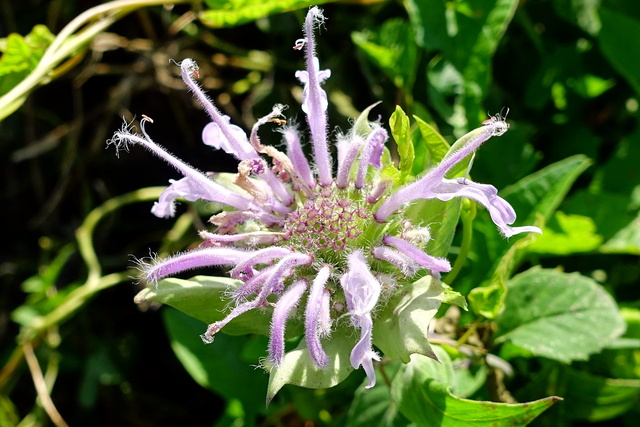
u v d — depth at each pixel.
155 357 0.27
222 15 0.23
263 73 0.27
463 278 0.21
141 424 0.27
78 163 0.27
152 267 0.17
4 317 0.27
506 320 0.21
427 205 0.18
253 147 0.18
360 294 0.17
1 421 0.25
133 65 0.27
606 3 0.25
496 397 0.21
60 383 0.27
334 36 0.26
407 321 0.17
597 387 0.22
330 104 0.25
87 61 0.27
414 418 0.19
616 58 0.24
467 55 0.23
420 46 0.24
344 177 0.18
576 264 0.24
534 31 0.25
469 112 0.23
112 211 0.28
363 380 0.22
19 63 0.23
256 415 0.24
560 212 0.22
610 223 0.23
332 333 0.17
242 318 0.18
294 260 0.17
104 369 0.26
